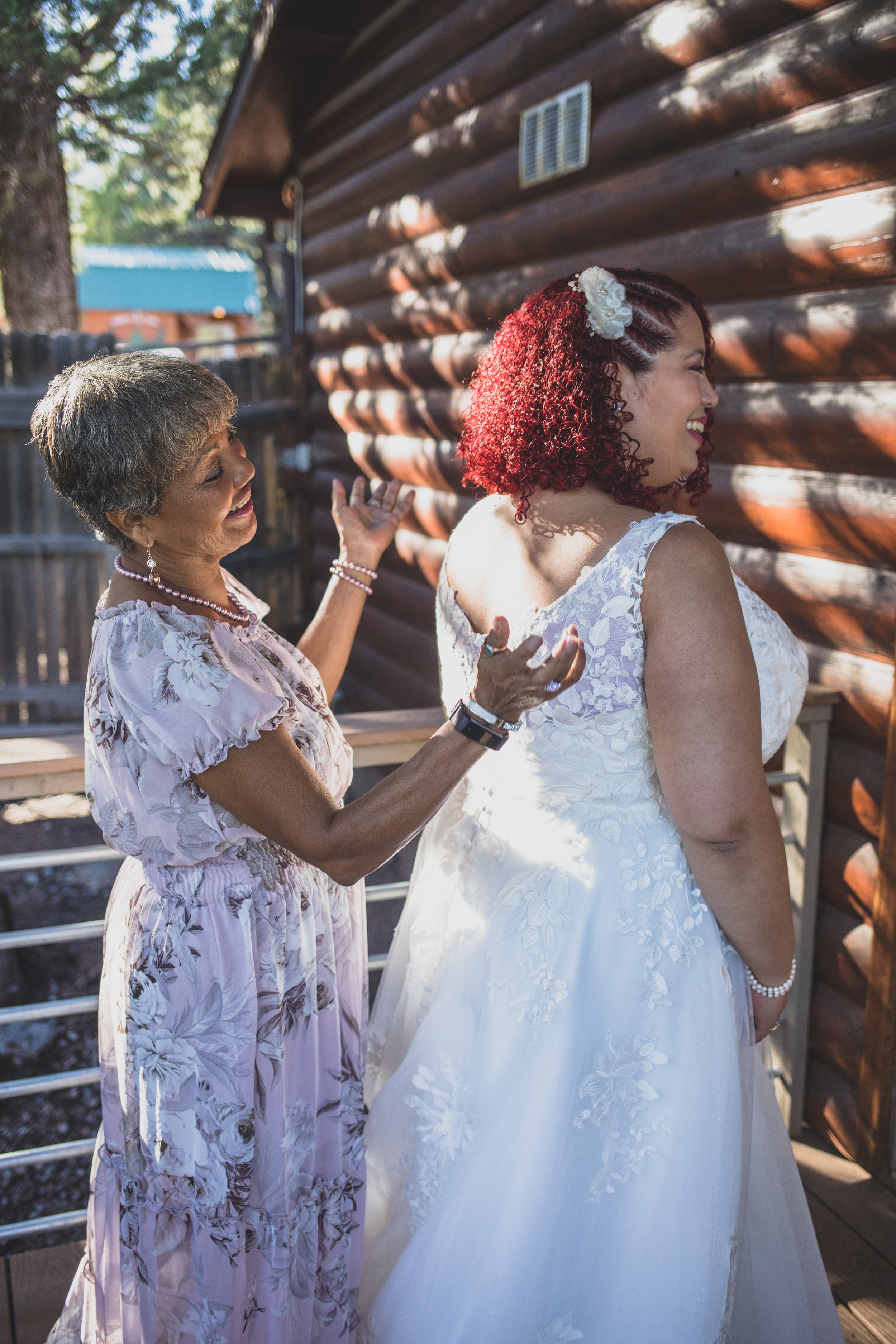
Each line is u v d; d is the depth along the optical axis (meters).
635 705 1.31
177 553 1.40
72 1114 3.45
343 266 6.14
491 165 4.08
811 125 2.35
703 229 2.80
